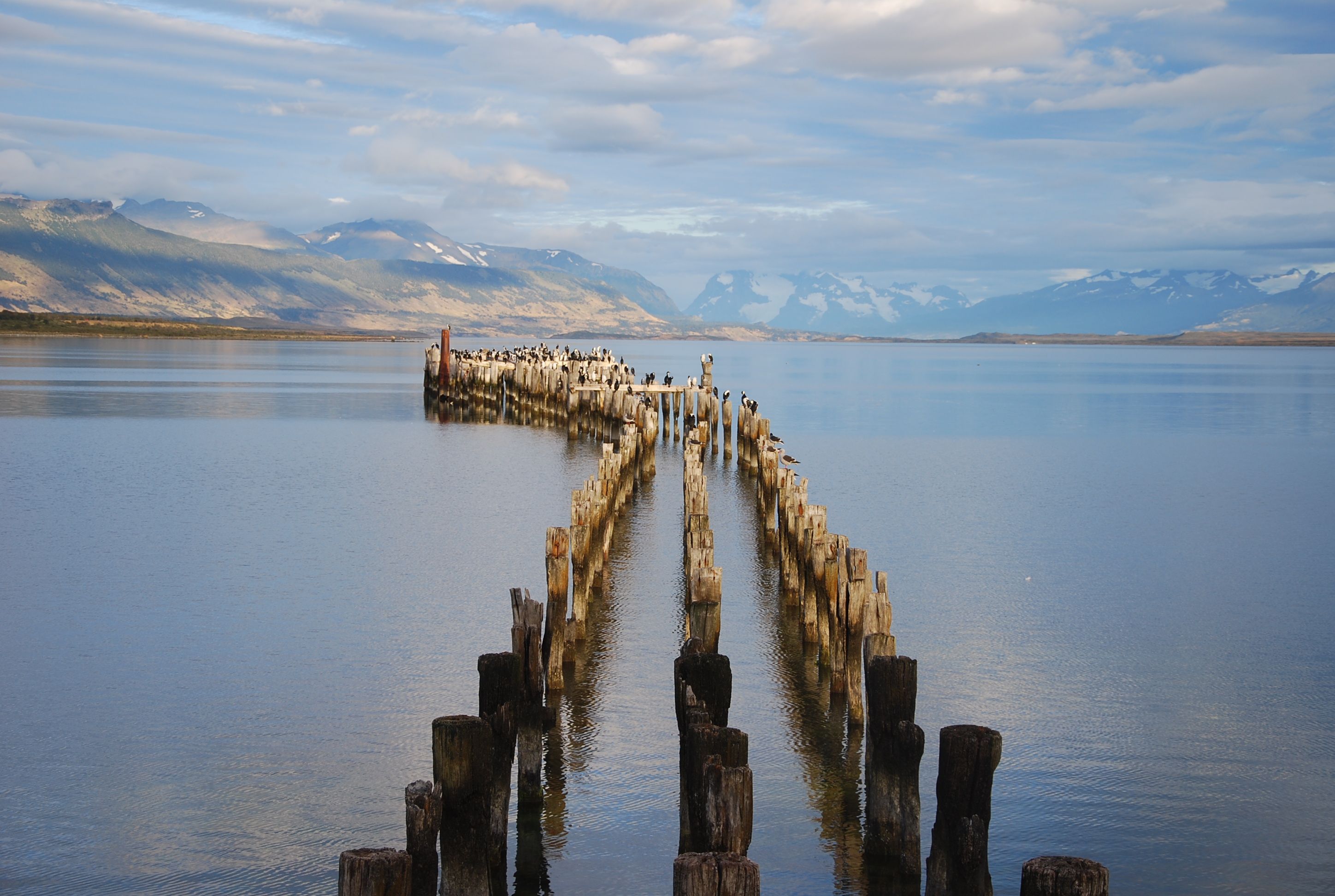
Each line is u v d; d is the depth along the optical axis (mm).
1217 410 82812
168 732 16359
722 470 45906
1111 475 45812
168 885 12055
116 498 36438
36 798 14141
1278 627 22875
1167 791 14680
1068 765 15492
